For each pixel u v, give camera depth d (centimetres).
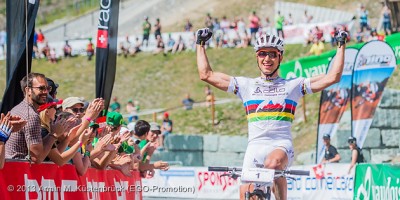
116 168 912
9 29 807
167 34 3847
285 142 730
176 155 2606
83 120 721
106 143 802
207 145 2661
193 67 3728
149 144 1067
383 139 2333
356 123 1859
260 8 3909
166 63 3781
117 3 977
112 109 2622
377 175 1305
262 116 734
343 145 2344
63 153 692
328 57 1975
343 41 738
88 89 3697
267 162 706
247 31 3659
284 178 724
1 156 576
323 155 1850
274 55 740
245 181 675
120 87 3653
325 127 1870
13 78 789
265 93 738
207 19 3781
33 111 648
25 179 637
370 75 1850
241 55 3622
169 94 3562
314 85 739
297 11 3738
